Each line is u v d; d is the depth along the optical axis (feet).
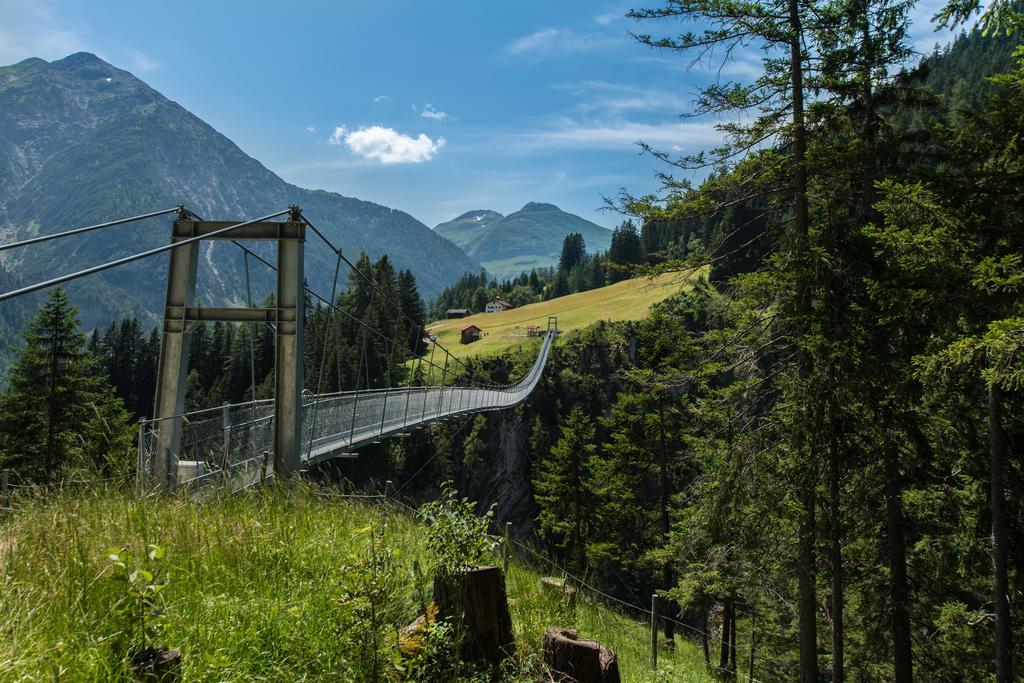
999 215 31.07
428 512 12.05
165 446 26.03
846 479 42.04
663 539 73.51
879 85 40.22
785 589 45.60
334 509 19.34
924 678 47.83
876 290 33.53
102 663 8.18
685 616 86.79
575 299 396.16
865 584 45.73
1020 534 35.94
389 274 267.39
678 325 75.92
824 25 39.75
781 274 38.40
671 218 44.39
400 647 10.27
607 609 24.35
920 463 39.19
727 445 42.55
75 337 77.97
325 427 41.70
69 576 10.85
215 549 13.42
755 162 41.86
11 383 75.31
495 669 10.82
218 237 35.50
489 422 203.10
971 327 29.86
